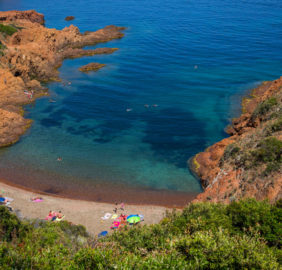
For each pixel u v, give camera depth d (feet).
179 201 135.03
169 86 255.50
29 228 87.04
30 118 205.26
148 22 453.17
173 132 190.70
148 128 195.42
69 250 61.52
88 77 274.36
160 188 143.84
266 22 438.81
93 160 164.45
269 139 110.83
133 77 274.16
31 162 161.27
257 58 314.55
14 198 132.26
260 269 50.44
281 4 552.82
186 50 340.18
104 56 328.08
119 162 163.12
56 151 171.53
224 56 320.91
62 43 341.82
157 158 166.20
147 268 50.57
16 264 51.55
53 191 140.97
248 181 104.01
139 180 149.38
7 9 563.48
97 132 191.11
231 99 232.53
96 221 120.06
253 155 111.04
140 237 69.41
